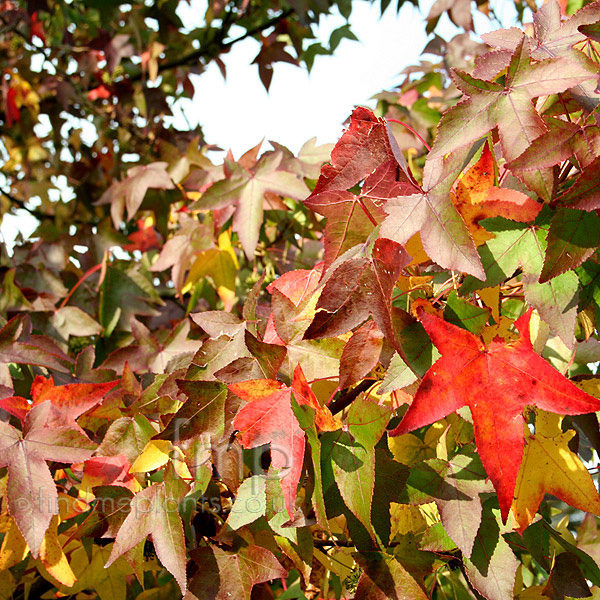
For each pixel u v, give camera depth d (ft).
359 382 3.00
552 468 2.91
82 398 3.10
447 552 2.98
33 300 4.27
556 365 3.21
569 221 2.77
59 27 7.61
